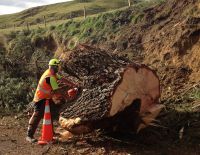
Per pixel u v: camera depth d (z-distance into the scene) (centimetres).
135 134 837
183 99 979
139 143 805
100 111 771
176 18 1318
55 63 832
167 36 1264
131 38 1448
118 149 780
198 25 1166
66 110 832
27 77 1301
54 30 2186
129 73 777
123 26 1586
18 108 1098
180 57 1160
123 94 771
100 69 849
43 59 1823
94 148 791
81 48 928
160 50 1258
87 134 863
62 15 4388
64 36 1998
